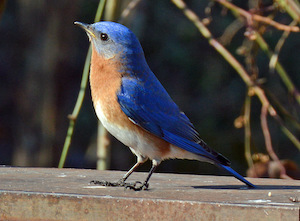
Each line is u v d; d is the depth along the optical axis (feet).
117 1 37.70
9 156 75.66
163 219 19.93
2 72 76.69
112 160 65.57
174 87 75.00
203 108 73.97
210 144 71.56
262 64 66.85
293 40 69.87
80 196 20.42
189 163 70.90
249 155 34.91
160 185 24.79
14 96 76.23
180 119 27.09
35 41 56.80
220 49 35.27
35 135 56.54
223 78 74.28
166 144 26.63
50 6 56.44
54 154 56.75
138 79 26.86
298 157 68.69
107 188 23.24
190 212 19.74
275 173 33.42
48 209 20.59
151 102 26.63
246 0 63.26
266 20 34.30
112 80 26.53
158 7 74.49
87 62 33.14
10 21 76.48
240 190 23.45
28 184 23.53
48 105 56.75
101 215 20.33
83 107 75.10
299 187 24.63
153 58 75.36
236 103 73.36
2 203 20.86
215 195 21.74
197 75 74.90
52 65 56.75
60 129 57.31
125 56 26.73
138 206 20.10
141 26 55.11
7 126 76.43
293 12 34.73
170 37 75.10
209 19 36.19
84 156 72.95
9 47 76.07
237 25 40.09
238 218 19.34
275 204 19.56
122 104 26.14
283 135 69.36
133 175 28.17
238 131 72.18
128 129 26.30
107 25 26.91
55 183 24.03
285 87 69.10
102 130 37.76
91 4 73.20
